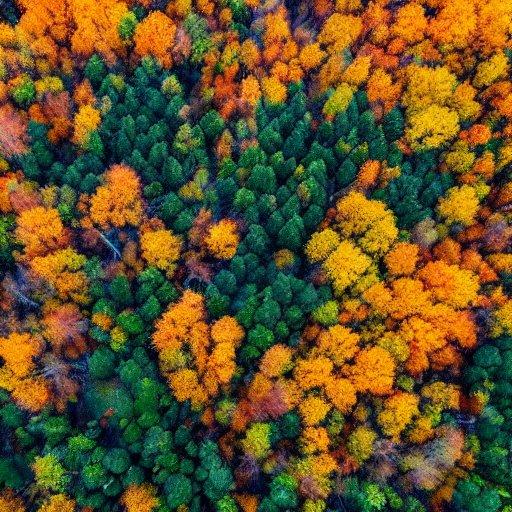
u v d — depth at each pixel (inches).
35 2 2038.6
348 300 1939.0
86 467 1593.3
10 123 1953.7
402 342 1846.7
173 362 1819.6
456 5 2049.7
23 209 1957.4
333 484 1651.1
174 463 1637.6
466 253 1962.4
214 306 1851.6
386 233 1927.9
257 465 1688.0
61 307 1871.3
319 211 1953.7
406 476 1646.2
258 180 1950.1
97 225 2018.9
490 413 1654.8
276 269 1898.4
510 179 2027.6
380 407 1770.4
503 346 1771.7
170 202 1947.6
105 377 1795.0
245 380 1845.5
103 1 2043.6
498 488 1560.0
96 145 2005.4
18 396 1780.3
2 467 1636.3
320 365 1796.3
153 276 1870.1
